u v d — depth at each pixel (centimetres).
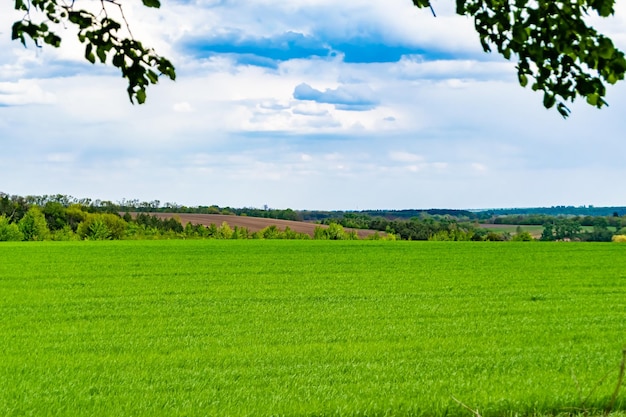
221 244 6381
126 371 1341
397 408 983
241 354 1512
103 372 1327
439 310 2347
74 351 1589
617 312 2344
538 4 477
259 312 2297
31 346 1658
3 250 5541
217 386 1195
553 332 1866
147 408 1016
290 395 1092
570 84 497
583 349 1580
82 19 541
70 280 3409
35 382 1228
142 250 5516
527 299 2703
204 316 2205
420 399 1028
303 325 2000
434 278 3484
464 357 1475
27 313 2322
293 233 10738
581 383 1130
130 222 10656
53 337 1809
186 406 1024
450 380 1203
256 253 5184
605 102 493
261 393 1124
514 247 6019
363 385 1173
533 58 490
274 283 3250
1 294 2853
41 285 3203
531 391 1049
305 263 4347
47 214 10531
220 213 12569
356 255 5009
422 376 1266
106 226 10044
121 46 552
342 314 2244
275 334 1822
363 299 2662
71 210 10669
